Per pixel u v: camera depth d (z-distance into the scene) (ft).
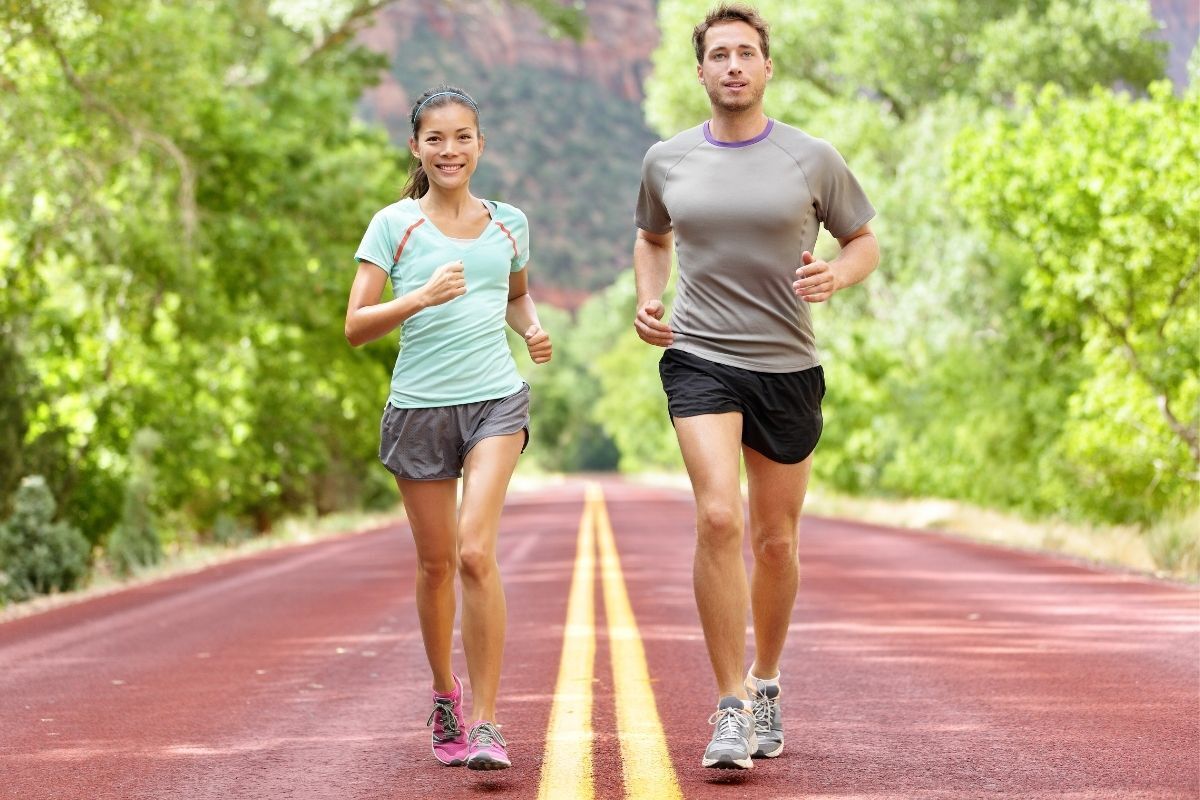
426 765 31.53
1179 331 117.70
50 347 139.95
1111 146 116.37
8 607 78.28
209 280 155.12
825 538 117.80
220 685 45.03
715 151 31.09
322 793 28.84
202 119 148.56
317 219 165.78
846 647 50.19
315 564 106.01
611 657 48.55
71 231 133.90
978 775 29.19
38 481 88.89
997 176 122.01
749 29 30.63
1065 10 216.13
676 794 27.55
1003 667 44.80
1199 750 31.37
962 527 139.23
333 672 47.24
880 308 198.80
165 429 149.48
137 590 86.69
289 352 184.24
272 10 188.96
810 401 31.12
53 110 129.49
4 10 111.86
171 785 29.99
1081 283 116.16
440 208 30.68
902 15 227.61
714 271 30.68
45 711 40.78
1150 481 124.77
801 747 32.68
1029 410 143.33
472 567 29.40
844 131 217.15
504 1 220.02
